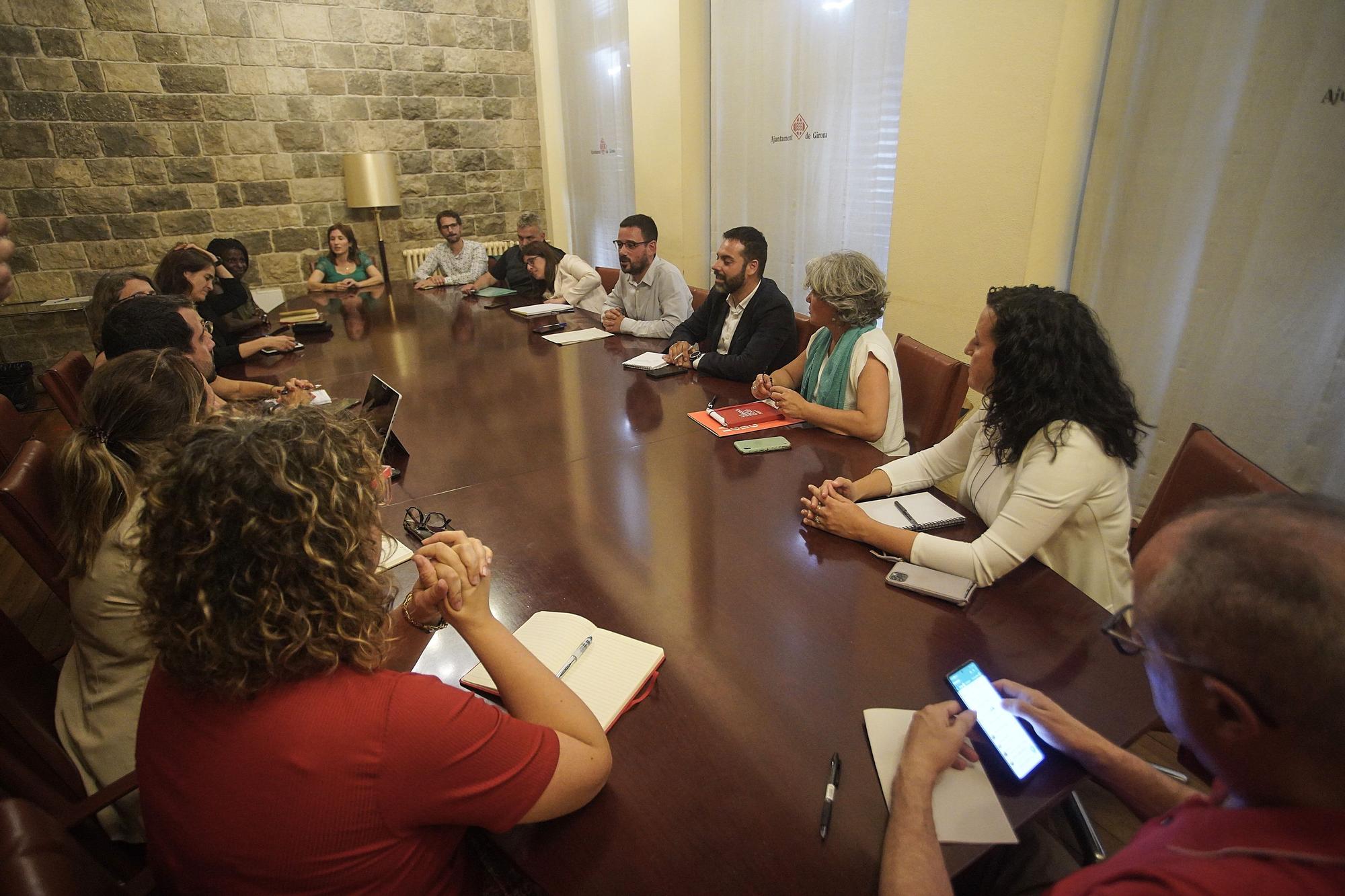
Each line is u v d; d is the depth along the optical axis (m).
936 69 2.54
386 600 0.67
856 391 1.96
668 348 2.76
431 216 5.73
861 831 0.73
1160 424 2.17
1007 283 2.46
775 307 2.43
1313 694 0.41
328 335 3.27
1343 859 0.40
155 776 0.62
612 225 5.56
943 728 0.78
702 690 0.94
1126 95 2.09
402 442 1.90
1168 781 0.77
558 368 2.59
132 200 4.72
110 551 1.04
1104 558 1.27
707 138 4.23
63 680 1.19
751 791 0.78
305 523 0.57
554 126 5.92
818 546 1.31
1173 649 0.48
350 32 5.04
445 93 5.49
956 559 1.18
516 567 1.26
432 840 0.66
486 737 0.63
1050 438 1.22
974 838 0.71
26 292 4.58
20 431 1.78
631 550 1.31
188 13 4.56
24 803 0.65
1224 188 1.91
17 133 4.34
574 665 0.98
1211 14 1.87
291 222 5.22
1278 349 1.86
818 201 3.60
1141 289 2.15
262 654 0.56
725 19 3.86
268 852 0.58
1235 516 0.48
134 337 1.74
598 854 0.71
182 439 0.60
